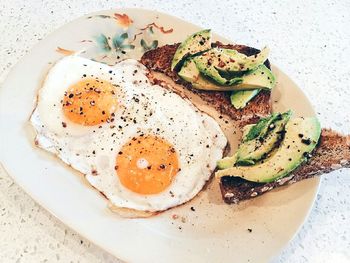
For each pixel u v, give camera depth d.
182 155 0.27
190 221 0.25
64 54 0.30
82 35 0.31
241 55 0.29
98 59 0.31
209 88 0.29
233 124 0.29
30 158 0.25
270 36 0.34
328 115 0.30
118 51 0.31
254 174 0.24
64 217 0.23
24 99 0.27
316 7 0.37
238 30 0.35
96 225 0.23
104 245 0.22
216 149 0.27
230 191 0.25
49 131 0.27
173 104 0.29
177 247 0.23
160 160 0.26
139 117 0.28
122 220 0.24
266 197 0.25
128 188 0.25
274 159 0.24
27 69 0.29
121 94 0.28
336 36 0.35
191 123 0.28
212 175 0.27
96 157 0.26
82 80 0.29
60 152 0.26
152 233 0.24
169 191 0.26
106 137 0.27
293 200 0.25
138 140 0.27
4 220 0.25
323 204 0.26
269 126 0.26
